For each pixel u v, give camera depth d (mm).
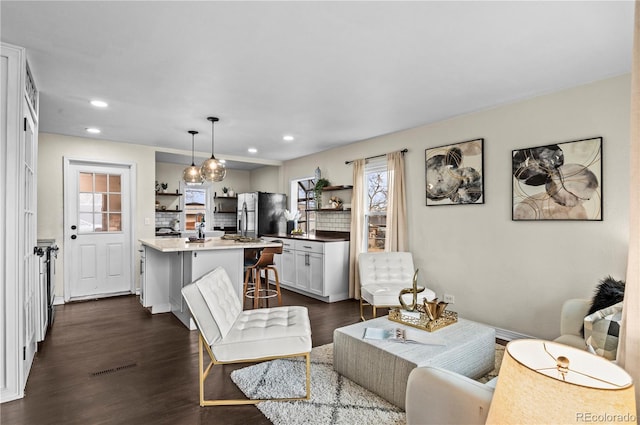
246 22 2043
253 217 6676
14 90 2285
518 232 3395
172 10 1923
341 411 2141
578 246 2996
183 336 3498
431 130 4207
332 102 3439
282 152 6074
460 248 3893
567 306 2529
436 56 2467
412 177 4426
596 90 2895
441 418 1261
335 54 2441
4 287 2250
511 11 1923
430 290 3801
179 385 2484
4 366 2256
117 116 3885
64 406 2205
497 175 3551
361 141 5168
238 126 4316
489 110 3627
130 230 5383
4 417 2078
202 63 2580
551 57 2479
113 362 2869
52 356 2984
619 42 2260
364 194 5188
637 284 1068
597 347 1690
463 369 2342
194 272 3689
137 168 5398
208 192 7852
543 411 801
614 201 2789
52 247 3787
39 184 4691
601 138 2852
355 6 1885
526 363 1084
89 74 2760
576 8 1891
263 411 2146
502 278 3518
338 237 5578
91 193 5145
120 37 2211
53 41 2254
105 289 5242
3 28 2100
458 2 1845
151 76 2809
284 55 2457
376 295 3709
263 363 2840
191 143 5324
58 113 3770
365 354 2408
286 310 2789
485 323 3660
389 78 2854
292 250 5691
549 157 3152
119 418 2080
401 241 4449
